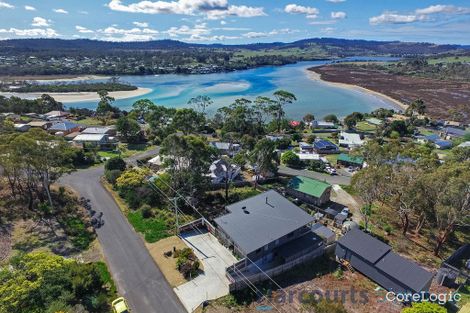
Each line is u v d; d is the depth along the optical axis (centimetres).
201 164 5481
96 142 8569
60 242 4253
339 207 5819
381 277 3750
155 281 3625
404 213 4900
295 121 13188
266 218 4334
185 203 5381
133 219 4875
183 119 9500
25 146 4622
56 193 5556
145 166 7188
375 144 6538
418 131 12388
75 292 3108
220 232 4356
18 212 4900
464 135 11644
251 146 8406
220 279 3678
